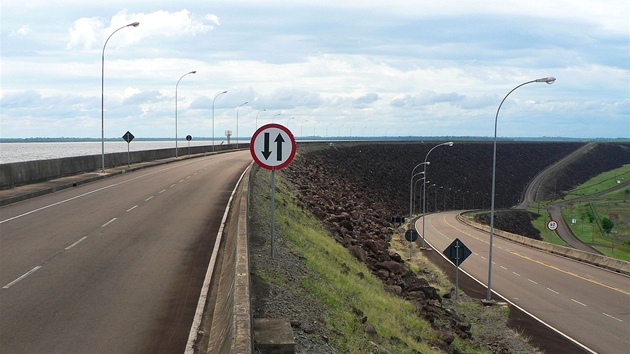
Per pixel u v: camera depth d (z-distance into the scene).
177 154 69.06
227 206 24.70
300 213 29.31
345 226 37.00
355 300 15.90
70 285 11.77
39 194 28.33
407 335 16.30
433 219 95.94
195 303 10.66
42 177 33.59
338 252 24.14
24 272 12.81
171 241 16.70
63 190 30.88
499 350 21.62
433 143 179.00
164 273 12.88
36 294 11.08
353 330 12.45
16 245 15.90
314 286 13.95
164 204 25.28
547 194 188.25
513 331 24.92
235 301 7.28
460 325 22.84
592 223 135.50
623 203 165.38
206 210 23.42
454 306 29.45
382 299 19.12
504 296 33.19
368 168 116.88
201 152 83.56
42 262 13.83
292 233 20.42
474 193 156.75
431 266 44.06
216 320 9.41
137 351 8.25
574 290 35.06
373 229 48.97
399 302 21.22
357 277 20.47
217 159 68.94
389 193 107.38
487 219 117.62
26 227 18.91
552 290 35.06
